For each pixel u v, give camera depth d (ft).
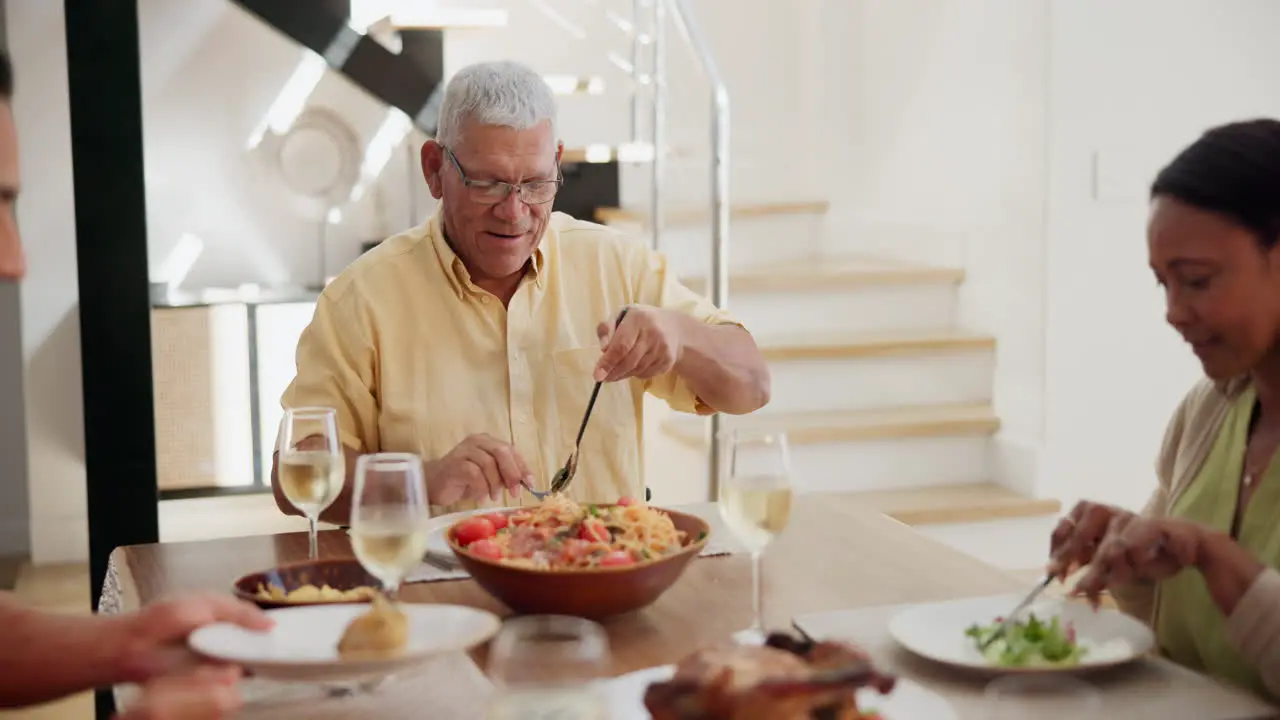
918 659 4.54
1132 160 13.11
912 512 12.56
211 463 16.88
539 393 7.50
